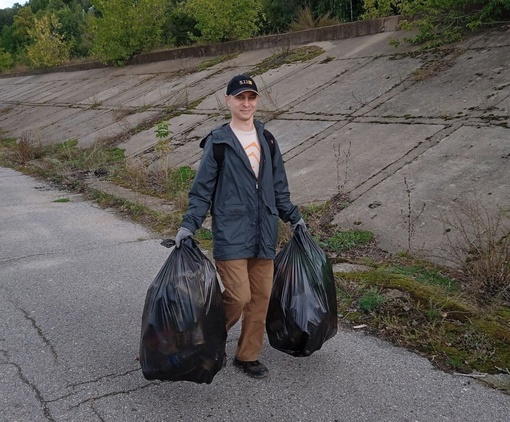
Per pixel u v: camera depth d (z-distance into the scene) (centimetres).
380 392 337
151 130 1174
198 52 1664
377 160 693
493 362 358
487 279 443
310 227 592
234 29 1600
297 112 951
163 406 331
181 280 313
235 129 336
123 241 643
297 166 761
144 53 1909
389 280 464
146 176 912
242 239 331
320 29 1307
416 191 596
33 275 550
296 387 346
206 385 351
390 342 392
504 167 582
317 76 1087
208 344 314
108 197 828
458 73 844
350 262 514
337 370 363
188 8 1788
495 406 318
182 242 324
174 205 753
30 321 449
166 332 308
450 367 358
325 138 814
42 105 1853
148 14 1923
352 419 313
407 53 1000
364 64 1045
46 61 2612
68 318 452
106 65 2108
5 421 320
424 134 710
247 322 354
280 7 1903
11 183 1001
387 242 536
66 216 763
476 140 650
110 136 1221
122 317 450
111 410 328
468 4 963
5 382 360
